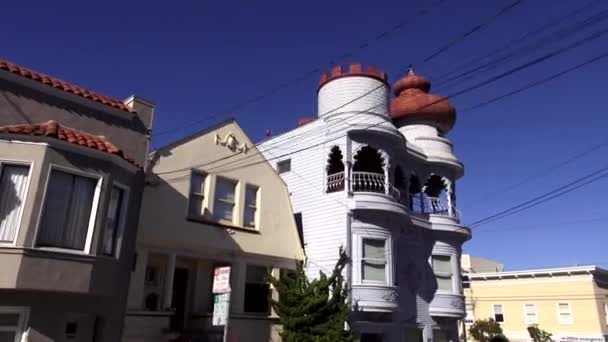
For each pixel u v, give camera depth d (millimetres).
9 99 12531
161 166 17250
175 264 18484
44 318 11477
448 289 24375
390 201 21797
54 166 11602
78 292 11484
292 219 21781
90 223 12117
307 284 18875
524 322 40562
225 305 10727
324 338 16984
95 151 12383
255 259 19844
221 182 19547
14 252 10641
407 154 24547
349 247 20719
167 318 16156
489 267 54062
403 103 27906
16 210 11117
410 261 23125
